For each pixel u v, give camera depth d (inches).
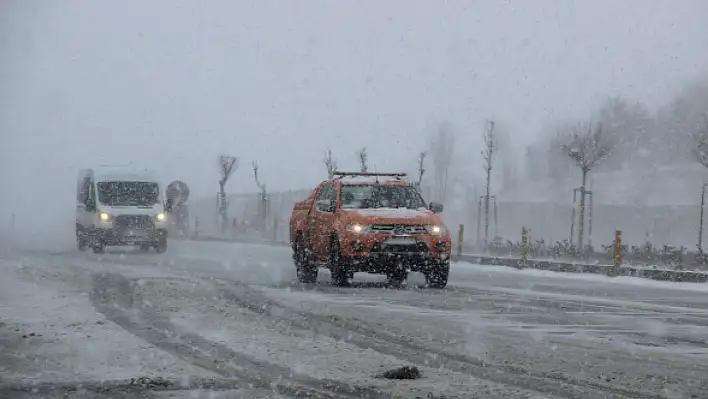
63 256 1535.4
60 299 810.2
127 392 415.5
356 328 642.8
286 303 803.4
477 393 417.1
